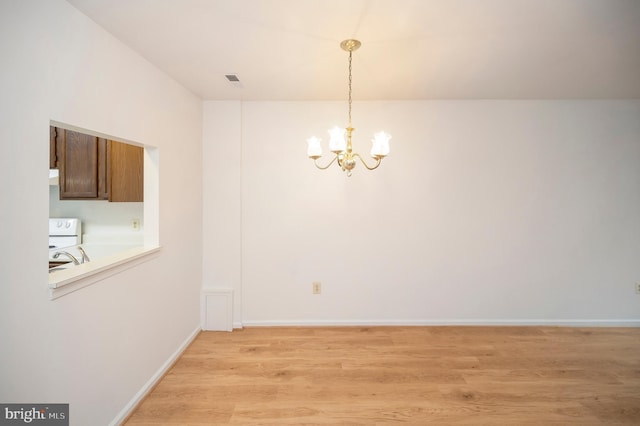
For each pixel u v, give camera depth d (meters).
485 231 2.82
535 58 1.92
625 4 1.37
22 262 1.08
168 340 2.15
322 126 2.78
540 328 2.80
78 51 1.34
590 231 2.82
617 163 2.80
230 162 2.75
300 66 2.02
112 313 1.56
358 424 1.61
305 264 2.84
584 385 1.96
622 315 2.84
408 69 2.09
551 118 2.78
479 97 2.70
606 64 2.02
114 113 1.58
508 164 2.80
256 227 2.82
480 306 2.84
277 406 1.75
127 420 1.65
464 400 1.81
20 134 1.07
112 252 2.80
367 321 2.84
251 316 2.84
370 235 2.83
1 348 1.02
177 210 2.29
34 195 1.12
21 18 1.07
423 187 2.81
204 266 2.78
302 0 1.33
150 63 1.91
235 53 1.82
